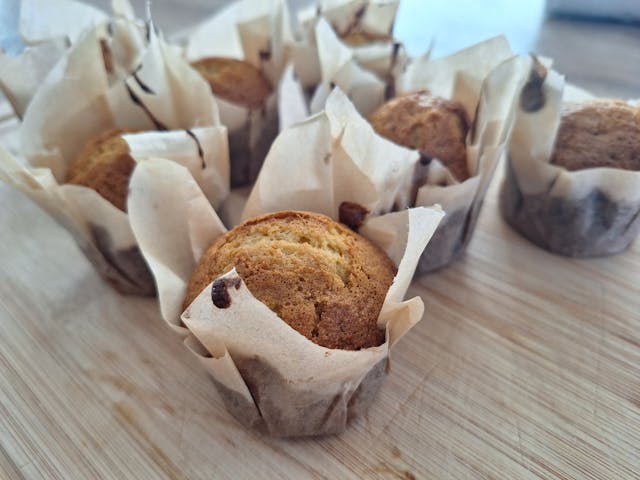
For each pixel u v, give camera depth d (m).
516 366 0.19
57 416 0.17
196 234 0.18
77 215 0.20
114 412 0.17
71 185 0.19
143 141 0.19
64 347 0.20
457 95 0.24
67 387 0.18
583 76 0.32
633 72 0.33
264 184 0.19
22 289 0.22
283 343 0.13
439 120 0.22
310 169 0.18
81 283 0.22
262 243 0.16
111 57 0.26
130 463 0.16
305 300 0.15
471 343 0.20
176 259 0.18
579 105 0.22
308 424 0.16
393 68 0.26
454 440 0.17
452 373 0.19
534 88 0.20
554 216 0.22
